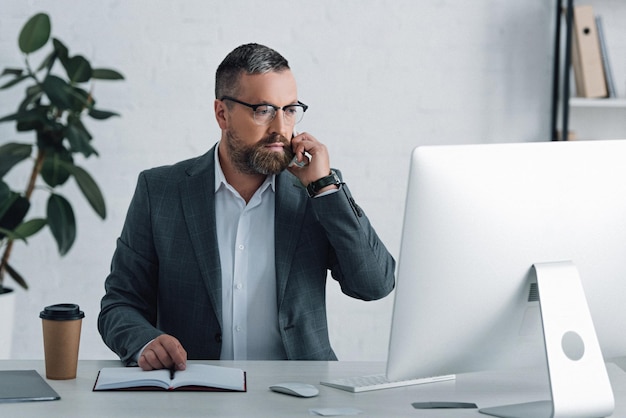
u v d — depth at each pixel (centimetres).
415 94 352
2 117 339
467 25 351
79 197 349
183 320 212
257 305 213
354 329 355
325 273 216
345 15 348
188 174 217
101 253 351
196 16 346
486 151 151
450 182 148
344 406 158
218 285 209
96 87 345
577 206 154
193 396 163
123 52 345
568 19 337
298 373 185
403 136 353
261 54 204
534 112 355
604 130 356
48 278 350
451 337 154
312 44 349
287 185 214
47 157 315
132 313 201
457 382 180
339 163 353
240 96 203
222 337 211
